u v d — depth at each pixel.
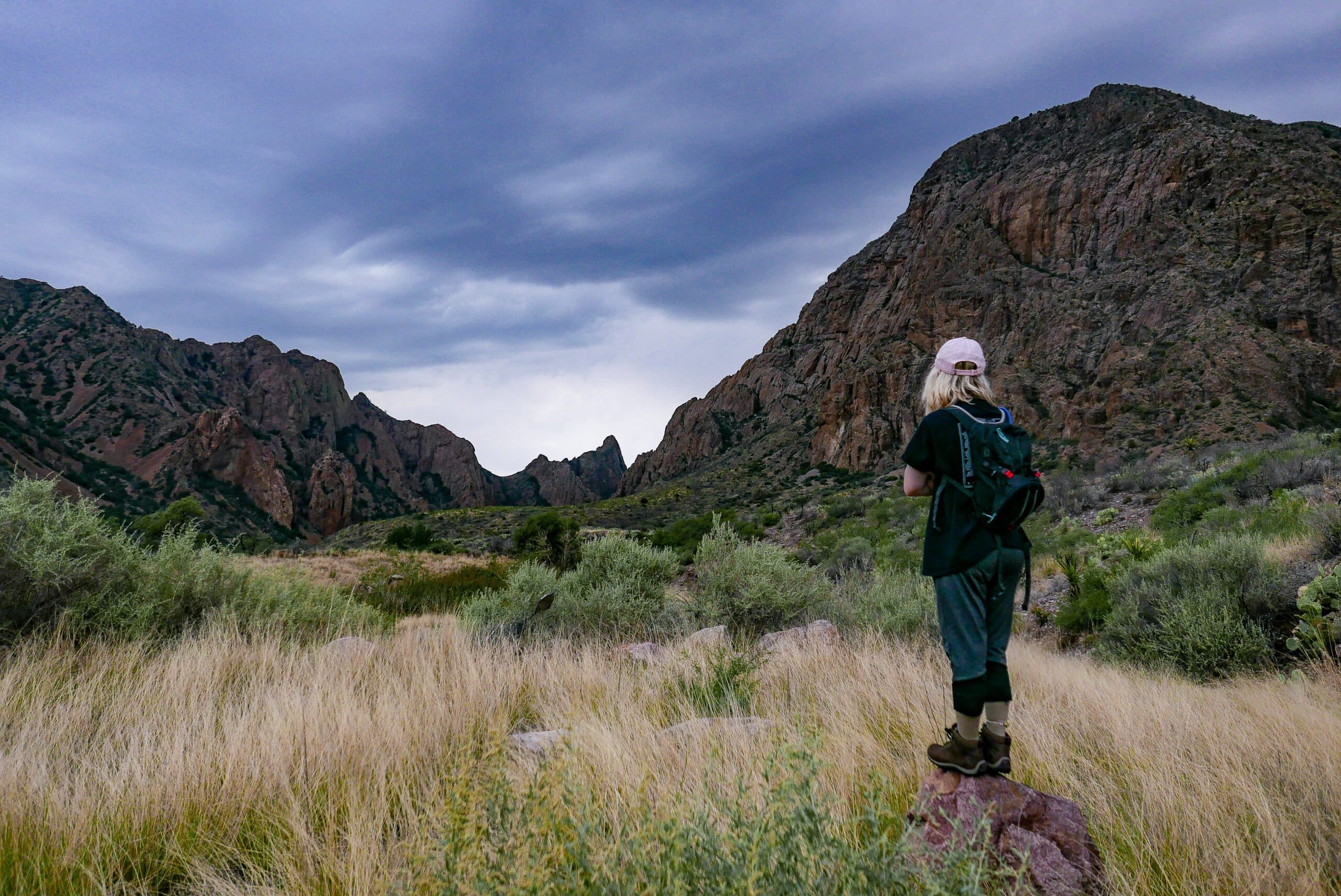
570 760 2.47
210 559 8.02
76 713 4.33
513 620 9.61
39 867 2.52
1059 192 111.81
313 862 2.60
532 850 1.79
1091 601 11.44
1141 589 9.88
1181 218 89.94
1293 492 15.05
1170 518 17.44
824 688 5.39
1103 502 24.08
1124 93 128.25
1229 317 68.44
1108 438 61.44
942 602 2.58
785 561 9.98
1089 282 91.81
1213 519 14.97
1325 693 5.94
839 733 3.84
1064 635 12.09
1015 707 4.73
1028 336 88.94
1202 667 8.20
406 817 2.91
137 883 2.61
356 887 2.31
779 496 100.38
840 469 108.56
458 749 3.67
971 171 168.25
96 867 2.56
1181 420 59.94
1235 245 79.38
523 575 11.09
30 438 136.12
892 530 27.50
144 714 4.52
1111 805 3.07
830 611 9.69
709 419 192.50
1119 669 8.57
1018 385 79.19
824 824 1.91
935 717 4.29
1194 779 3.24
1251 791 3.02
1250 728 4.18
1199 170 93.38
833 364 160.62
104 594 6.68
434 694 4.91
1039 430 72.50
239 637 6.85
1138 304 79.44
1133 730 4.16
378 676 5.76
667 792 2.59
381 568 19.20
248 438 165.75
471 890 1.68
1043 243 108.81
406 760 3.58
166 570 7.47
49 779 3.21
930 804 2.46
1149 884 2.43
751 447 150.75
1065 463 47.62
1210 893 2.35
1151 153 102.19
